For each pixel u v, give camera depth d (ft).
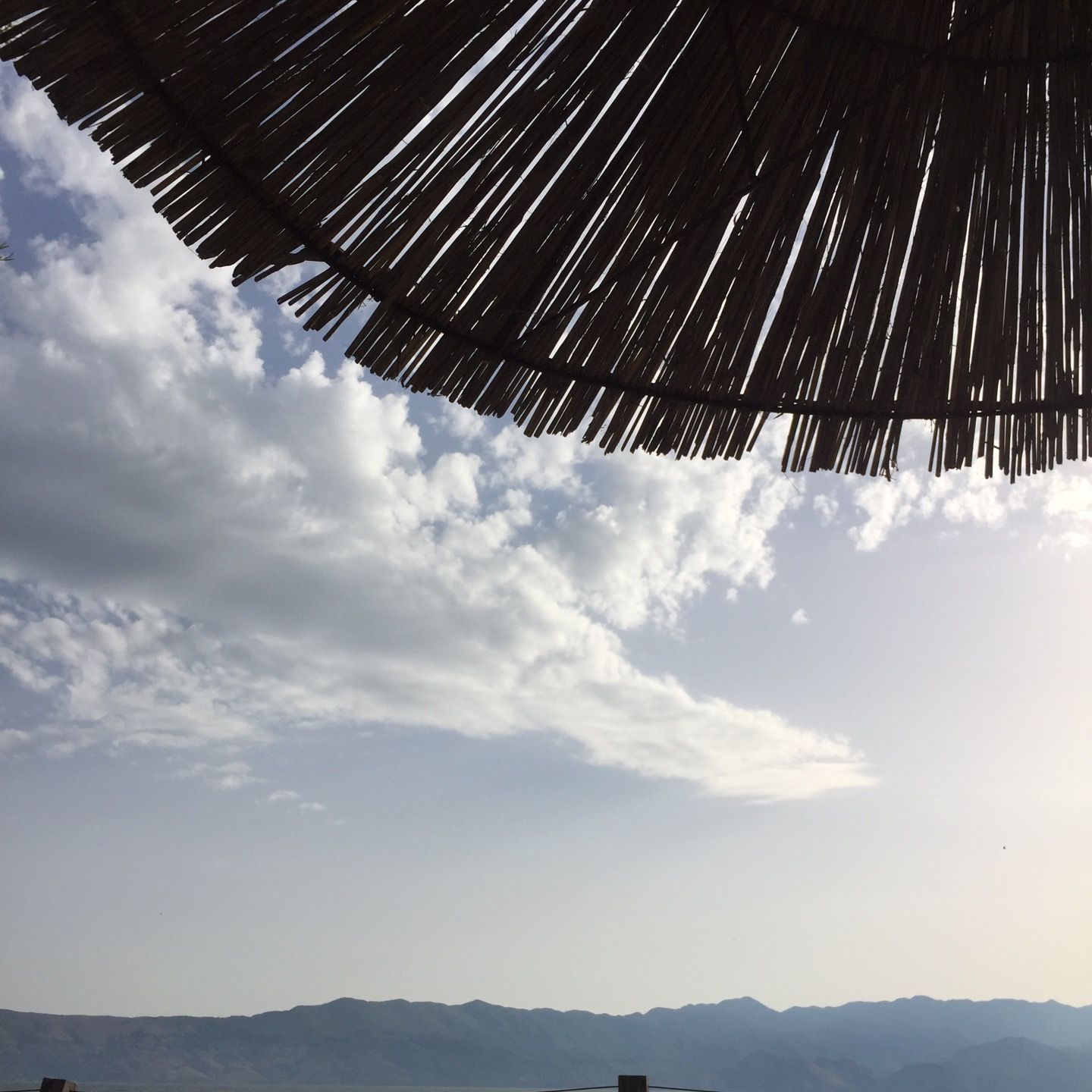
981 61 6.49
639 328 6.89
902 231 7.07
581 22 5.71
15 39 4.41
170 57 4.73
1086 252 7.17
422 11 5.26
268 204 5.43
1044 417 7.61
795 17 6.16
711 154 6.48
